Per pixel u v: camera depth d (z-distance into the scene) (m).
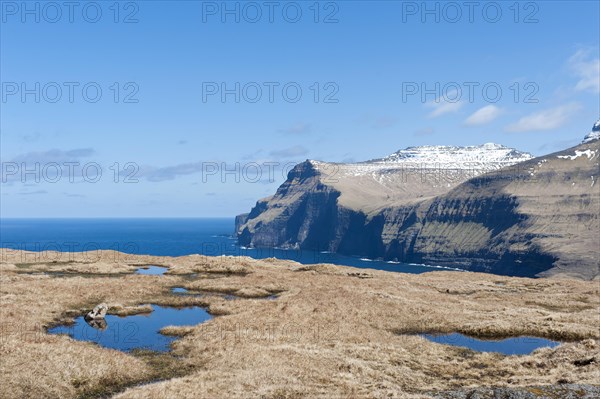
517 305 57.88
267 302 51.16
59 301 49.25
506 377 30.61
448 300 58.25
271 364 29.59
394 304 51.84
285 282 66.31
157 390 23.81
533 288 73.25
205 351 33.91
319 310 46.75
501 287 73.50
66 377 26.86
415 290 63.72
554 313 50.84
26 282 57.03
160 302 53.03
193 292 60.09
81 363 28.77
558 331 43.09
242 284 64.44
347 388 25.67
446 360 34.53
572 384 25.92
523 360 34.12
